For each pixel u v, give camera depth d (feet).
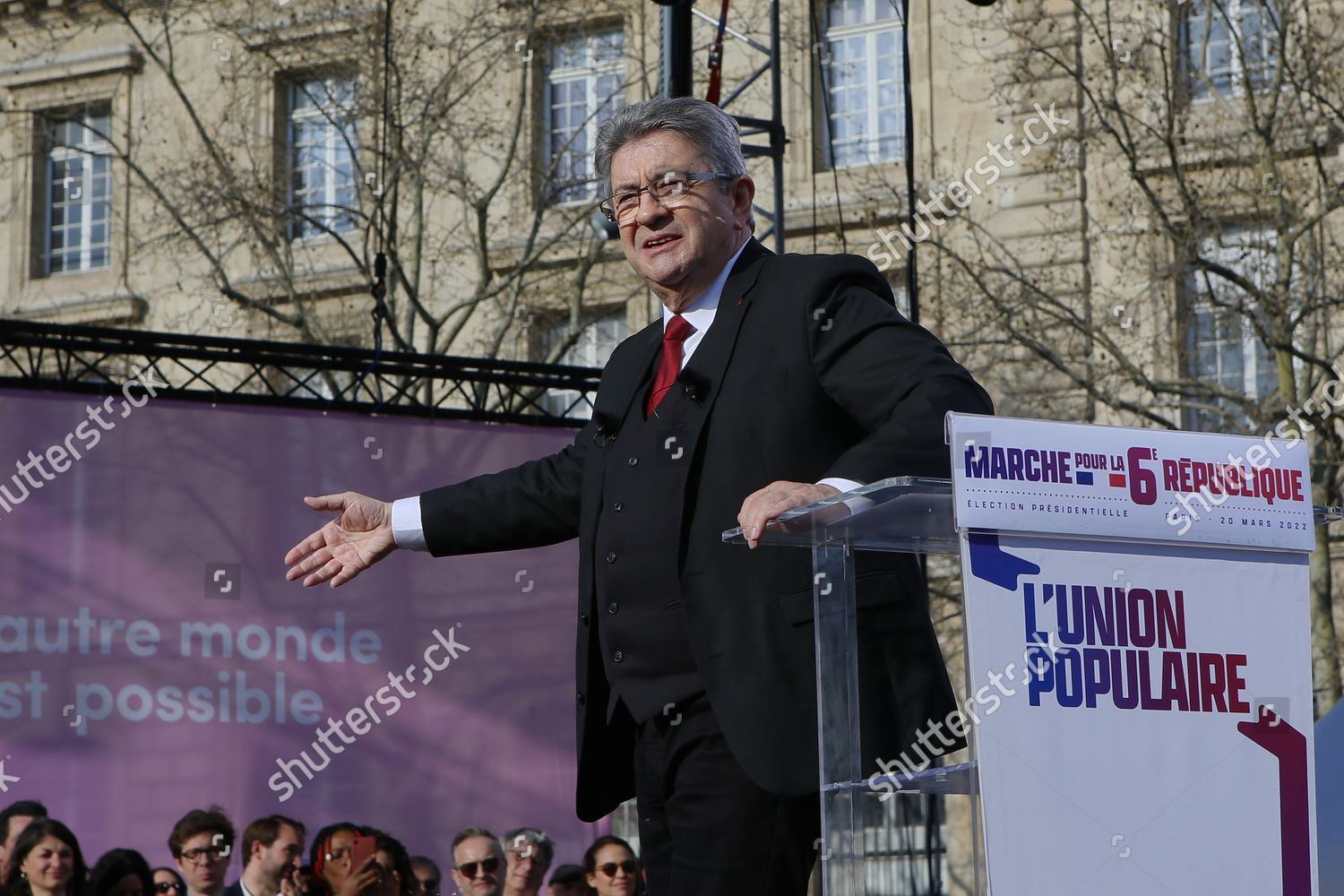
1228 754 7.02
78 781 25.44
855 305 8.50
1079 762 6.80
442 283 56.70
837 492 7.32
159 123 66.13
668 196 8.95
